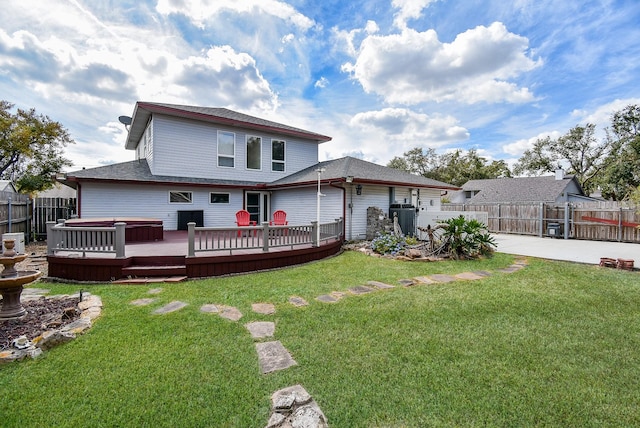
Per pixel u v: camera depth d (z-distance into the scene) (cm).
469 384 269
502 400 248
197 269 640
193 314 426
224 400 248
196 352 322
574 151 2984
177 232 1142
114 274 620
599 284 580
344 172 1090
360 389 261
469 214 1077
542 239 1366
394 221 1116
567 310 446
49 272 635
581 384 270
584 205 1356
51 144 1878
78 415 232
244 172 1327
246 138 1331
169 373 284
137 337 354
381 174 1245
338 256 897
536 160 3250
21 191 1825
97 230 628
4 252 411
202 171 1227
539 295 512
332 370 290
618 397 253
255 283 591
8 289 401
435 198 1562
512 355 318
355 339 352
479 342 346
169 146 1158
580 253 938
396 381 272
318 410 232
